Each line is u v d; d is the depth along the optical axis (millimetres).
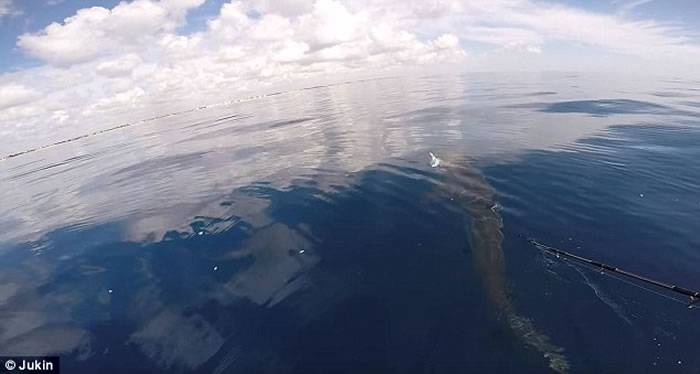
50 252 9906
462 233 7473
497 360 4586
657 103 16906
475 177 10031
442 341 4953
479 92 24359
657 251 6367
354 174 11469
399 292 6004
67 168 20188
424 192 9539
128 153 21125
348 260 7090
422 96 25359
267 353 5184
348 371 4703
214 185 12633
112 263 8641
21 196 16203
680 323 4930
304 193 10570
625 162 10086
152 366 5352
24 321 7031
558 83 24797
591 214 7688
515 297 5520
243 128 23000
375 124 18562
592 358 4527
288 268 7148
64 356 5887
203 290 6945
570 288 5652
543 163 10555
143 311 6668
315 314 5797
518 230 7363
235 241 8539
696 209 7504
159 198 12383
